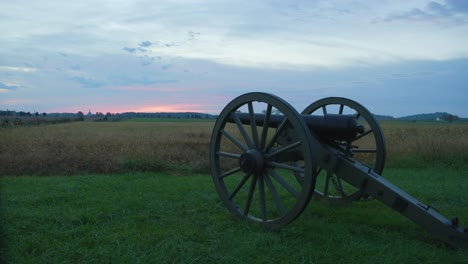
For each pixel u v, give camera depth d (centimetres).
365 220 547
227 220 538
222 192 552
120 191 731
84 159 1086
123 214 567
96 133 1998
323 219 551
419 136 1469
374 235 486
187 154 1212
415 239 476
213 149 557
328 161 531
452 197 706
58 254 412
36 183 802
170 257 404
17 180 842
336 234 481
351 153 574
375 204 646
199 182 838
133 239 454
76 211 568
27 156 1109
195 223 525
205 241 452
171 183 823
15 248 421
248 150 515
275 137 496
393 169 1063
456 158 1150
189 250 420
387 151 1236
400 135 1580
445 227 433
